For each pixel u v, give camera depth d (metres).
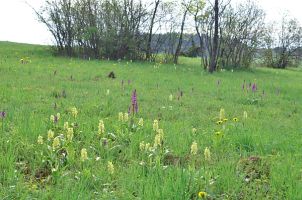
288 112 14.70
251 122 11.87
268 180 6.68
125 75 23.31
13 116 10.45
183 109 13.63
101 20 37.03
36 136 8.43
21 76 19.44
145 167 6.96
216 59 34.69
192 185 6.05
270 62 56.03
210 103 15.24
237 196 6.06
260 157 7.77
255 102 16.56
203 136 9.51
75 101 13.57
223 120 11.07
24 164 7.02
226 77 27.38
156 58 38.78
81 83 18.38
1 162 6.79
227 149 8.56
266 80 27.98
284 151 8.69
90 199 5.68
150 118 11.84
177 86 19.86
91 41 36.97
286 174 6.76
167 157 7.81
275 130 10.91
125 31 37.22
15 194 5.68
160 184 6.09
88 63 30.19
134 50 37.97
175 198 5.59
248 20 38.84
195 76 25.97
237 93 18.64
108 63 31.80
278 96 18.84
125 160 7.68
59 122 9.62
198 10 34.16
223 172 6.65
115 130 9.33
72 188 5.85
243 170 7.19
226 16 37.44
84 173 6.36
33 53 35.91
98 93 15.78
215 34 31.27
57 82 18.17
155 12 38.00
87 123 9.84
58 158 7.13
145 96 15.84
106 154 7.80
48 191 5.89
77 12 36.62
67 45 36.88
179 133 9.55
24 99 13.45
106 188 6.09
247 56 39.47
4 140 8.00
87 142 8.29
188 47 45.78
